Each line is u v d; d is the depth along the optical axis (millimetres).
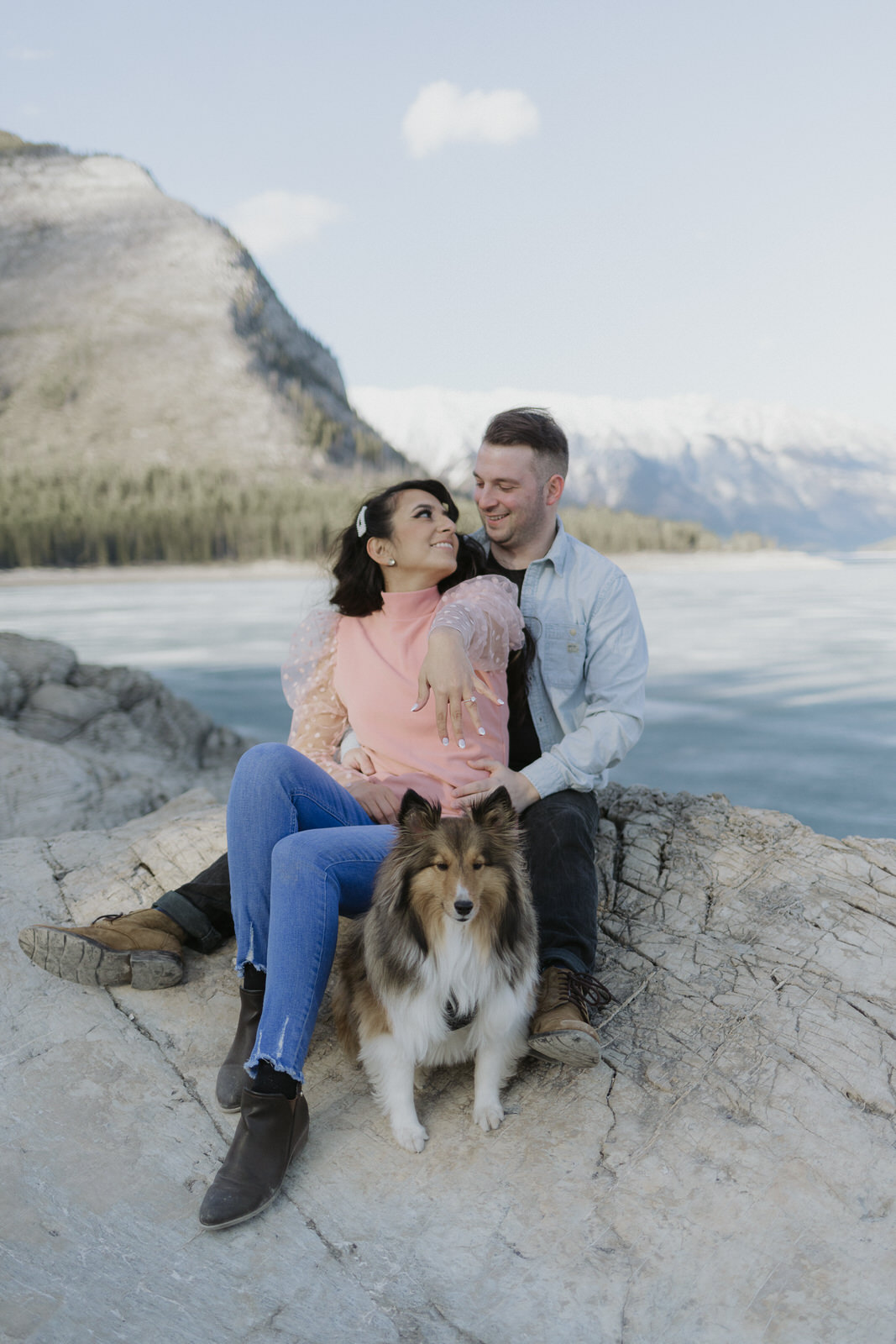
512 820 2332
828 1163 2145
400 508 2711
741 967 2854
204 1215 2029
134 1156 2295
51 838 4180
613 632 2992
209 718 13602
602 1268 1933
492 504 3027
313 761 2852
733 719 23250
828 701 25562
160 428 163500
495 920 2217
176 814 4750
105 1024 2793
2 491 128875
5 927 3320
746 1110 2312
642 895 3271
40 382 170625
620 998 2787
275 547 119500
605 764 2857
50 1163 2264
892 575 105062
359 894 2395
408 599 2789
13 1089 2521
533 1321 1828
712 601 62844
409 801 2268
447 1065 2578
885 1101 2303
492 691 2713
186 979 2992
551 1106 2391
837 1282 1870
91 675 13195
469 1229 2039
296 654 2926
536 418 3035
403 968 2203
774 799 16078
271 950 2248
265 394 177125
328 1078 2553
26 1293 1903
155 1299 1897
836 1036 2527
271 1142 2133
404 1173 2199
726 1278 1896
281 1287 1925
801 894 3152
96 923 2945
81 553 115188
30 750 9289
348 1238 2033
